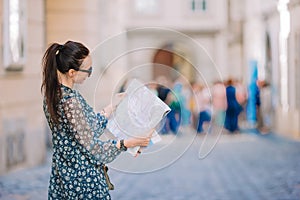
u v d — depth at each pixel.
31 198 9.89
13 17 12.80
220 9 35.59
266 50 24.94
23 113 13.43
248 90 27.98
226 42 35.25
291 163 14.39
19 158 13.12
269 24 24.31
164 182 11.70
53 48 4.24
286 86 21.33
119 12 28.42
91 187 4.14
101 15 20.55
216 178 12.30
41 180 11.68
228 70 35.06
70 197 4.14
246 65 30.28
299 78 19.80
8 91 12.62
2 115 12.26
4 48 12.38
